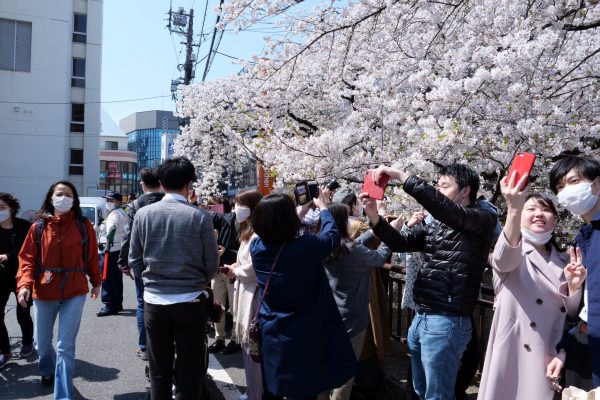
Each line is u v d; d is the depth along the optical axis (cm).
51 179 2456
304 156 599
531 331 218
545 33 415
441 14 514
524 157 204
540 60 440
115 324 596
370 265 303
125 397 368
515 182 204
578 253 209
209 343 512
